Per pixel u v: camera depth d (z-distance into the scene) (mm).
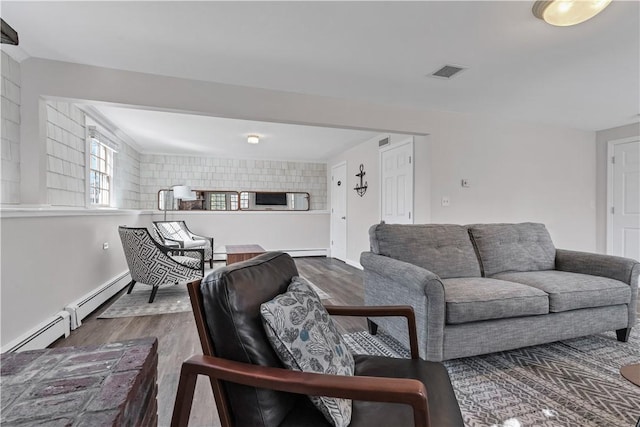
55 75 2453
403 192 4258
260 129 4477
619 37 2139
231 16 1909
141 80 2662
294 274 1334
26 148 2385
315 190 7148
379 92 3133
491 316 1938
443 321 1850
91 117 3621
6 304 1909
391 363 1214
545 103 3447
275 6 1817
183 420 904
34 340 2098
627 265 2334
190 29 2047
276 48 2293
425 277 1857
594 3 1710
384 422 895
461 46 2262
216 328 945
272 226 6723
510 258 2660
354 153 5715
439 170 3734
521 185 4109
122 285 4020
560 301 2100
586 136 4480
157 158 6188
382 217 4770
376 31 2074
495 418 1518
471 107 3586
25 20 1932
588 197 4469
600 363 2062
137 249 3357
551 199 4266
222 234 6438
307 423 924
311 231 6961
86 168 3516
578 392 1733
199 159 6457
